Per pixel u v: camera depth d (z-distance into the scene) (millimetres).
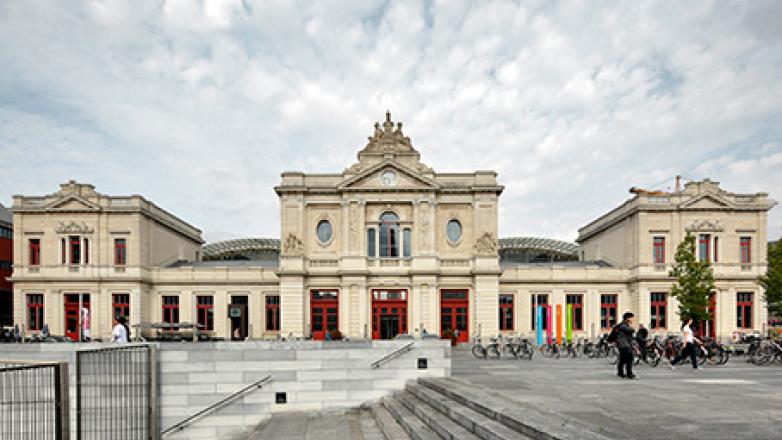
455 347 48906
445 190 52094
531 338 55250
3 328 52688
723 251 53938
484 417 13219
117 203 54344
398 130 53500
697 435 10375
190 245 68625
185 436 21922
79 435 17859
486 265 51281
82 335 48875
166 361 21969
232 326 55344
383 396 22438
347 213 51500
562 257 79625
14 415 16219
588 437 9836
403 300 51844
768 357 28516
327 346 22516
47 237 54094
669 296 53781
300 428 19078
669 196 54625
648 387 17484
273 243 75375
